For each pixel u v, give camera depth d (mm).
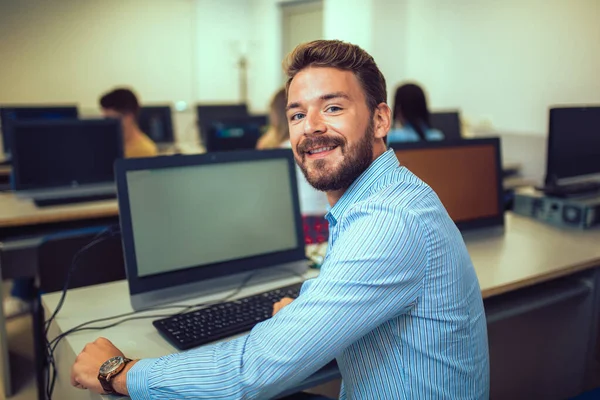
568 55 3842
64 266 1825
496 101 4441
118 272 1872
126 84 5738
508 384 2139
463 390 960
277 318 898
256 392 879
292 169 1644
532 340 2133
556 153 2361
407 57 5309
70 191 2787
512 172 4148
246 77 7113
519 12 4160
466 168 2057
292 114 1008
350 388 995
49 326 1398
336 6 5605
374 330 936
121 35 5590
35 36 4340
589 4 3660
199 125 5406
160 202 1410
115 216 2672
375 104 1004
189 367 908
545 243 2020
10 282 3240
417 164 1934
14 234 2469
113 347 1103
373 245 855
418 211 891
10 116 4219
